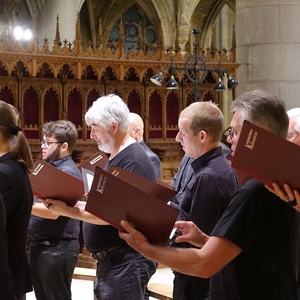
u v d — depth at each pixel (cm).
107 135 430
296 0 1088
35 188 423
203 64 934
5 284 283
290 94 1092
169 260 264
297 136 387
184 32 2073
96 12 2344
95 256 426
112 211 280
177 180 504
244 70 1108
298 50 1092
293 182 242
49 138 526
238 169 249
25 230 336
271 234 263
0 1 2075
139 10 2361
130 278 412
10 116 336
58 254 510
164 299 565
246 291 264
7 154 332
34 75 912
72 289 736
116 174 371
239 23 1120
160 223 273
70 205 429
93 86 974
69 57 934
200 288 373
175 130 1034
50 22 1261
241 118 275
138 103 1006
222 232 256
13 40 903
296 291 268
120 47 973
